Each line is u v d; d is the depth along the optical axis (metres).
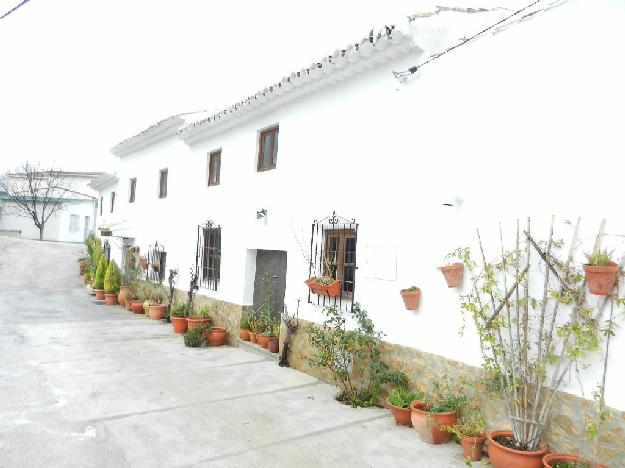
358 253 5.93
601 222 3.64
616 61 3.59
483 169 4.51
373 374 5.31
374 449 4.29
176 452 4.10
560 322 3.86
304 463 3.97
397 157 5.45
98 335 9.15
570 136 3.86
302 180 7.07
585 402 3.65
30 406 5.09
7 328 9.47
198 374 6.58
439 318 4.82
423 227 5.06
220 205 9.36
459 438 4.28
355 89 6.16
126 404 5.26
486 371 4.30
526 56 4.22
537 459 3.69
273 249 7.74
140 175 13.67
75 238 33.25
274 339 7.68
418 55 5.26
